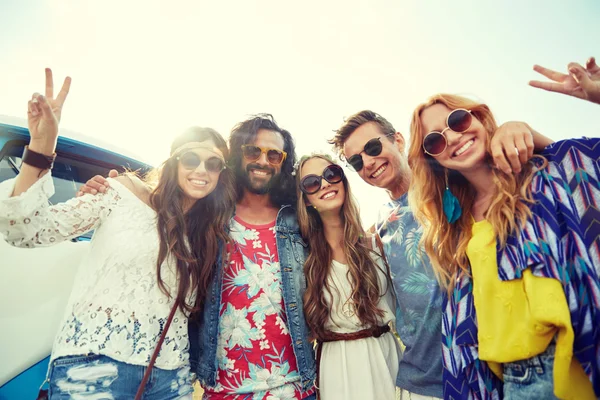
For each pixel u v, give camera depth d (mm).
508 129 1334
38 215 1477
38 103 1486
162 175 1905
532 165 1342
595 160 1254
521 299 1237
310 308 2057
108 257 1619
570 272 1179
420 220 1719
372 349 2037
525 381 1189
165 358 1651
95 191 1712
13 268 1734
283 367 1932
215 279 1982
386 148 2309
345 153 2447
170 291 1732
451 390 1463
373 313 2041
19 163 2021
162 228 1748
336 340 2029
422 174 1646
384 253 2137
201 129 2080
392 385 2000
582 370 1140
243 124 2400
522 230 1268
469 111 1466
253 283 2004
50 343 1756
